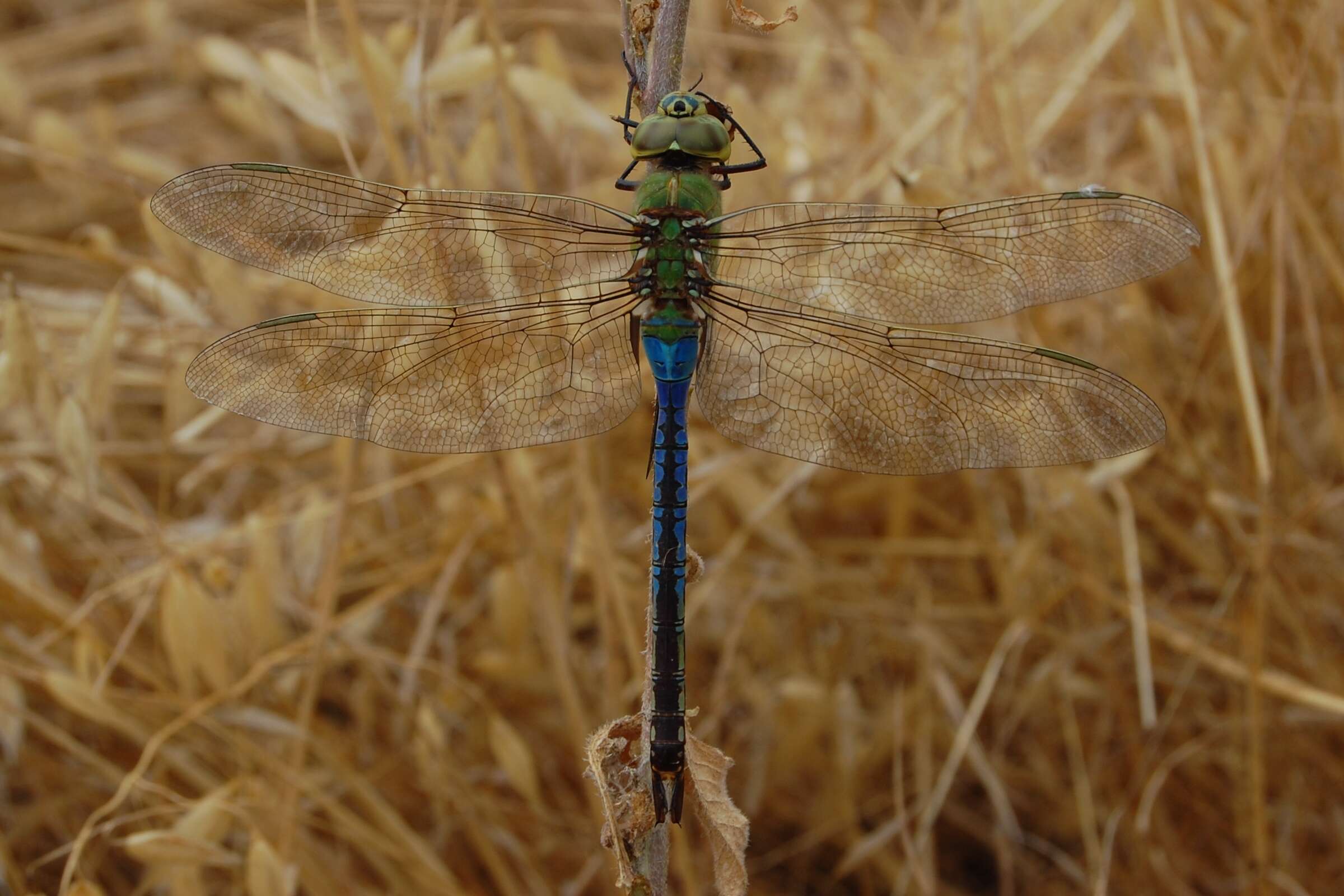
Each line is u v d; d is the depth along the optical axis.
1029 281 0.64
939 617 0.72
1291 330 0.72
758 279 0.65
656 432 0.65
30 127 0.75
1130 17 0.71
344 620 0.69
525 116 0.73
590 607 0.72
